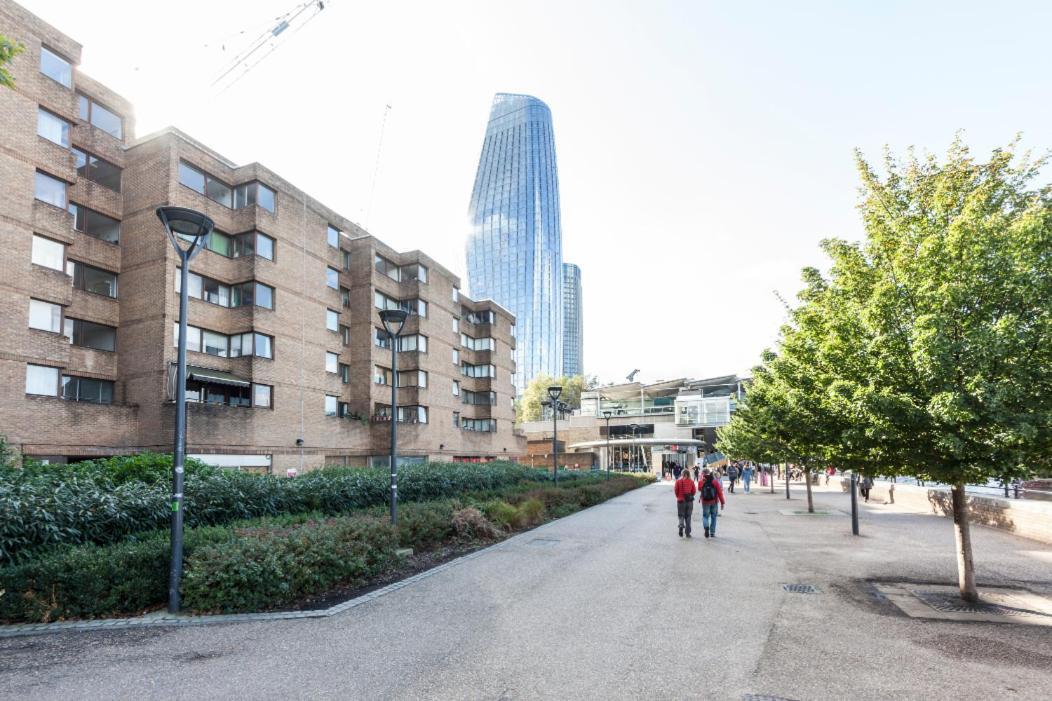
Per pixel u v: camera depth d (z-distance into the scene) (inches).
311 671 216.5
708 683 205.3
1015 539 560.1
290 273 1272.1
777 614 295.9
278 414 1210.0
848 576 391.2
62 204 927.0
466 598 329.7
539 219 7839.6
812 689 200.1
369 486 640.4
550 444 3090.6
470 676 211.5
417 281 1755.7
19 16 868.6
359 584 364.2
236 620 284.8
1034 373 275.9
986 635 261.6
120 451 971.9
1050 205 344.2
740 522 730.8
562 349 7765.8
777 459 940.0
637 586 360.2
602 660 228.2
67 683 204.8
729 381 3117.6
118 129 1101.1
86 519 339.9
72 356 979.3
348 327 1611.7
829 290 385.7
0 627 270.8
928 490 845.8
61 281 907.4
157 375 1003.9
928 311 306.5
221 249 1170.0
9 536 303.0
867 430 317.4
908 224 360.5
